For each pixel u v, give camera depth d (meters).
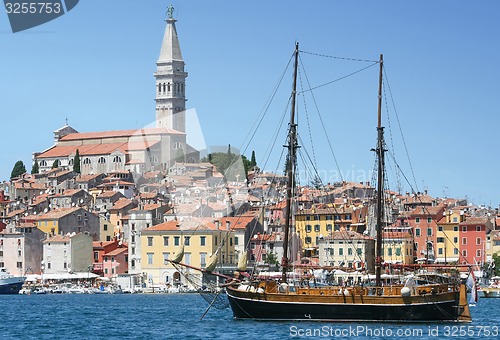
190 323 173.12
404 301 157.50
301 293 161.38
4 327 174.12
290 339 143.75
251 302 162.50
